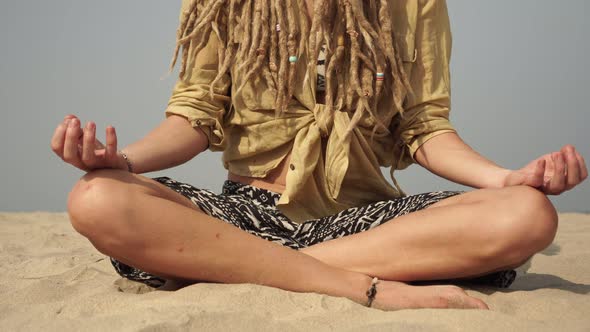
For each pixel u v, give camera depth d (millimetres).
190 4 2381
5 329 1605
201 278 1852
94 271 2441
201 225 1816
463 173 2180
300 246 2064
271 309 1678
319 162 2256
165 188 1897
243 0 2326
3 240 4293
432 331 1501
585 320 1608
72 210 1795
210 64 2373
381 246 1894
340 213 2158
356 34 2238
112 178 1810
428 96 2369
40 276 2658
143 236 1787
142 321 1543
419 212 1905
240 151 2320
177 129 2275
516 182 1942
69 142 1783
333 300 1730
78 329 1547
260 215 2119
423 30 2404
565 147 1838
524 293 1906
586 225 5535
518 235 1785
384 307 1793
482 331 1510
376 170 2342
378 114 2340
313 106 2270
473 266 1854
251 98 2289
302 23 2297
